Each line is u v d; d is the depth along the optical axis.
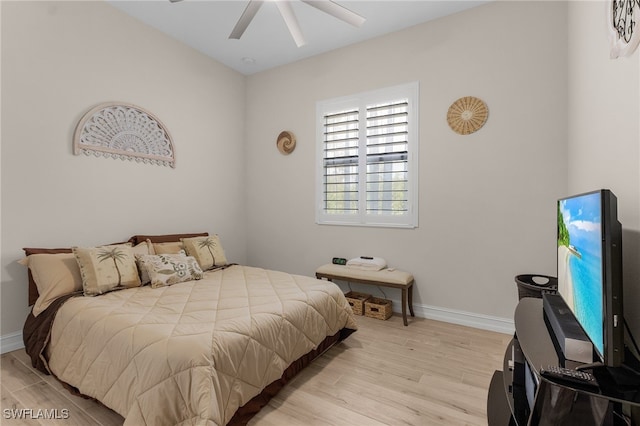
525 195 2.68
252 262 4.43
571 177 2.38
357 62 3.51
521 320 1.53
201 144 3.81
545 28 2.58
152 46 3.26
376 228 3.44
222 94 4.08
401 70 3.24
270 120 4.22
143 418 1.32
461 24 2.93
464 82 2.92
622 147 1.29
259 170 4.34
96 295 2.22
